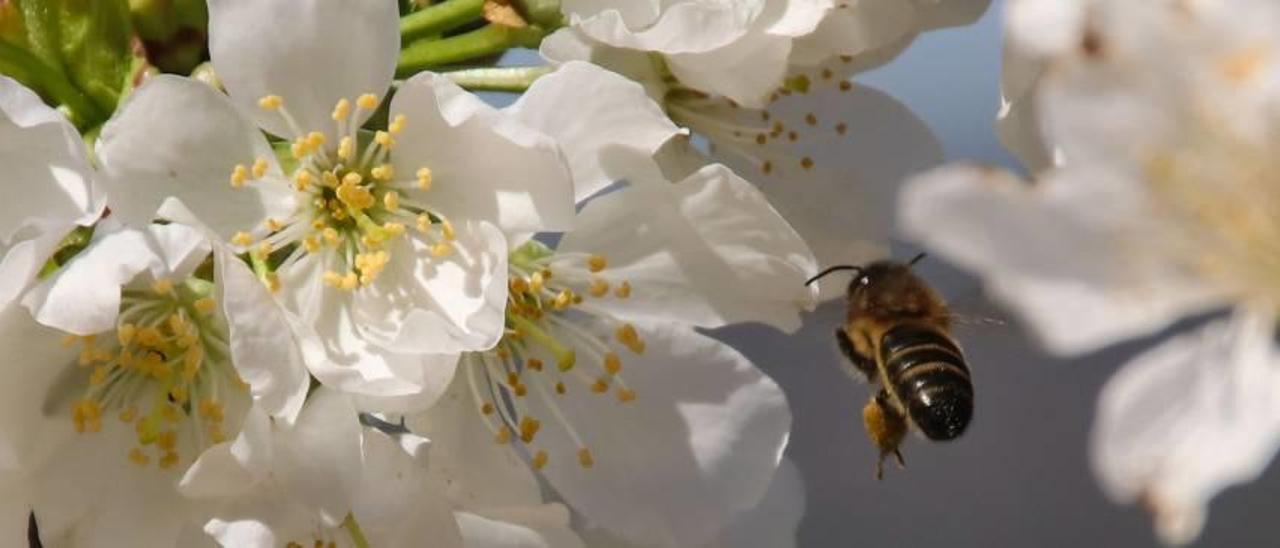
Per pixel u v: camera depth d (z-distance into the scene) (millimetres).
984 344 196
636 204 158
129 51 156
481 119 146
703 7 154
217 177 147
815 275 158
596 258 158
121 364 152
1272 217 112
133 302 151
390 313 150
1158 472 109
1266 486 226
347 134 151
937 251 112
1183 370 111
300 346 144
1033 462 241
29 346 148
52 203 143
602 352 162
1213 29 110
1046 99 112
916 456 245
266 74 148
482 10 158
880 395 176
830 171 175
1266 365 110
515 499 156
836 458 241
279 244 150
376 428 150
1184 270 112
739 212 157
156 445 152
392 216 152
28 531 152
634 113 148
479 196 151
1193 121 111
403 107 150
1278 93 110
